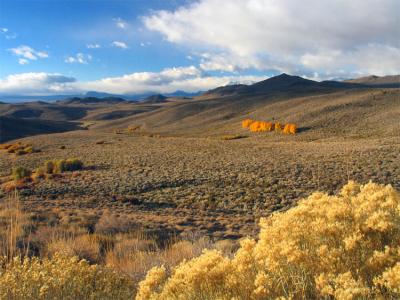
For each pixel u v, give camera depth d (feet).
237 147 235.81
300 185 120.26
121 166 178.40
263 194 111.86
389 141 207.72
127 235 49.67
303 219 9.43
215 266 8.87
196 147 243.81
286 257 8.07
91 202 104.99
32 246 33.47
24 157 230.27
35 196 115.14
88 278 13.93
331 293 6.65
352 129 311.47
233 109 621.31
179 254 26.55
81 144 295.48
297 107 449.48
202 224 73.51
